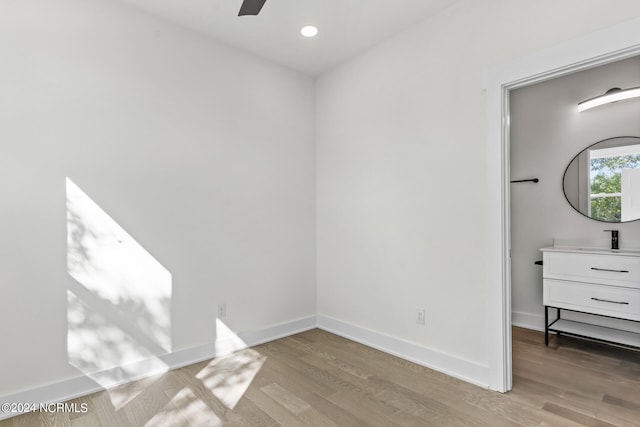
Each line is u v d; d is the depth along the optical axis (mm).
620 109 3061
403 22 2668
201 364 2682
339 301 3387
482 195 2295
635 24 1700
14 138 2029
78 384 2215
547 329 3053
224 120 2945
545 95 3482
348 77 3268
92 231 2287
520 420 1896
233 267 2982
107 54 2359
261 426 1871
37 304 2092
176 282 2650
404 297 2793
